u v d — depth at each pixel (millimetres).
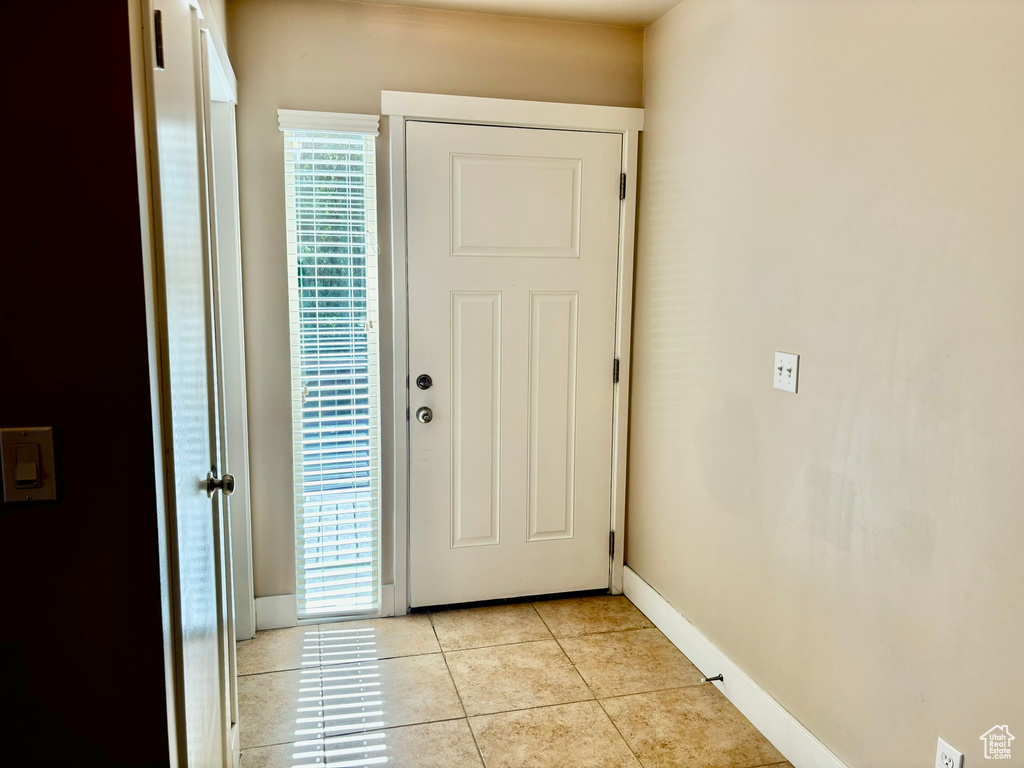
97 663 1106
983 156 1471
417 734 2229
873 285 1781
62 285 1028
